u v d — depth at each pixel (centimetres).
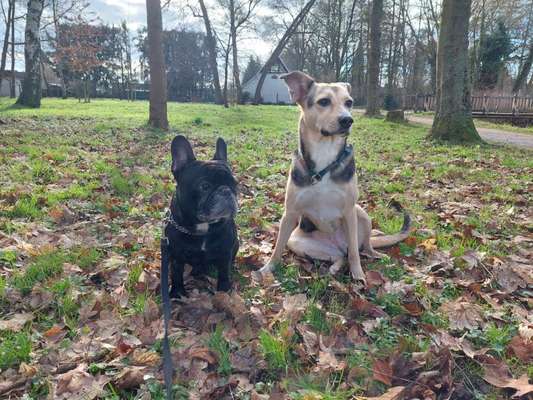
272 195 185
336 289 101
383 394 66
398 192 198
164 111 419
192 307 93
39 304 92
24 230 131
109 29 1927
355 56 1520
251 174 226
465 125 382
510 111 829
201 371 72
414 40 1448
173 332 83
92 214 153
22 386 68
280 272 113
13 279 101
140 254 118
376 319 87
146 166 236
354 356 75
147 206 163
